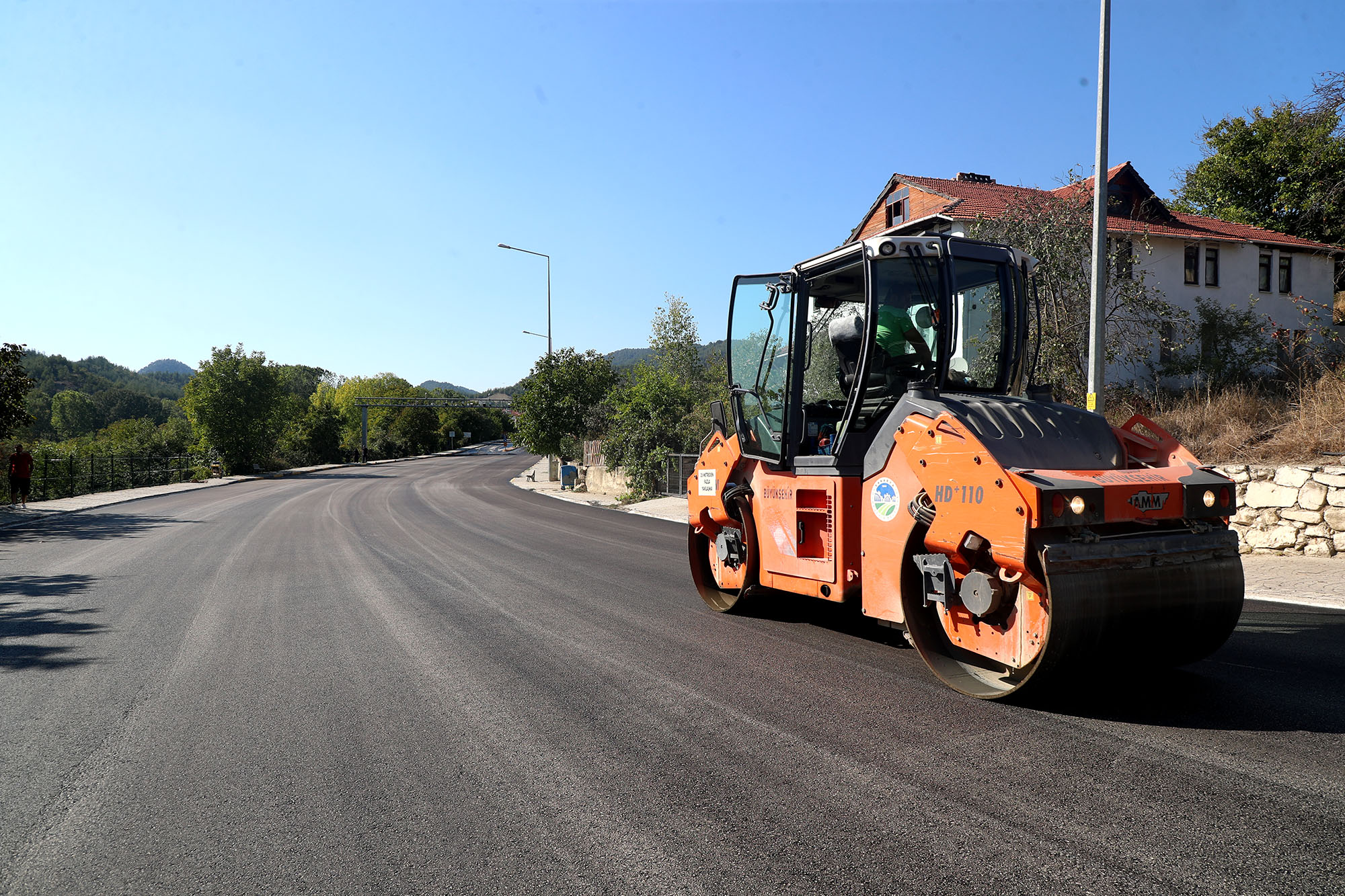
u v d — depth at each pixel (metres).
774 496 6.10
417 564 10.45
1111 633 3.94
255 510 20.97
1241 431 10.83
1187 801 3.05
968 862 2.64
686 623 6.53
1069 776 3.33
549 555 11.13
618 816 3.08
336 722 4.30
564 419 32.19
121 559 11.48
